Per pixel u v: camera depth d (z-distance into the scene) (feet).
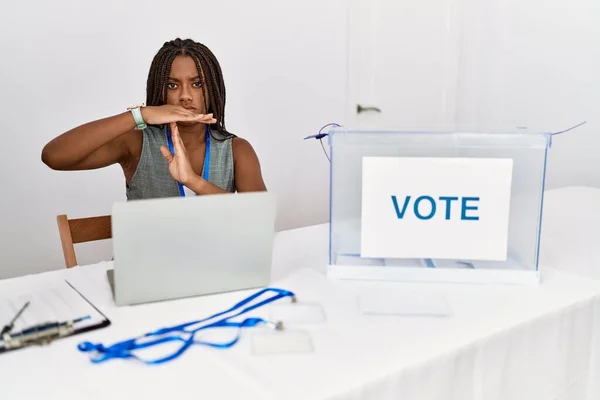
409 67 9.78
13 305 3.09
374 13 9.35
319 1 8.67
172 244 3.09
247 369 2.51
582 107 7.76
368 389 2.43
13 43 6.45
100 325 2.90
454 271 3.55
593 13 7.43
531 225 3.48
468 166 3.42
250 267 3.34
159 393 2.32
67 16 6.71
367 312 3.11
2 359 2.59
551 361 3.24
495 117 9.19
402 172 3.44
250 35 8.06
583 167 7.87
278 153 8.70
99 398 2.28
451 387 2.78
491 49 9.05
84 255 7.21
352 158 3.48
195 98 5.31
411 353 2.67
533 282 3.52
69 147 4.81
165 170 5.29
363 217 3.51
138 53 7.23
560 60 7.96
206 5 7.59
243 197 3.14
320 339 2.79
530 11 8.29
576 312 3.30
